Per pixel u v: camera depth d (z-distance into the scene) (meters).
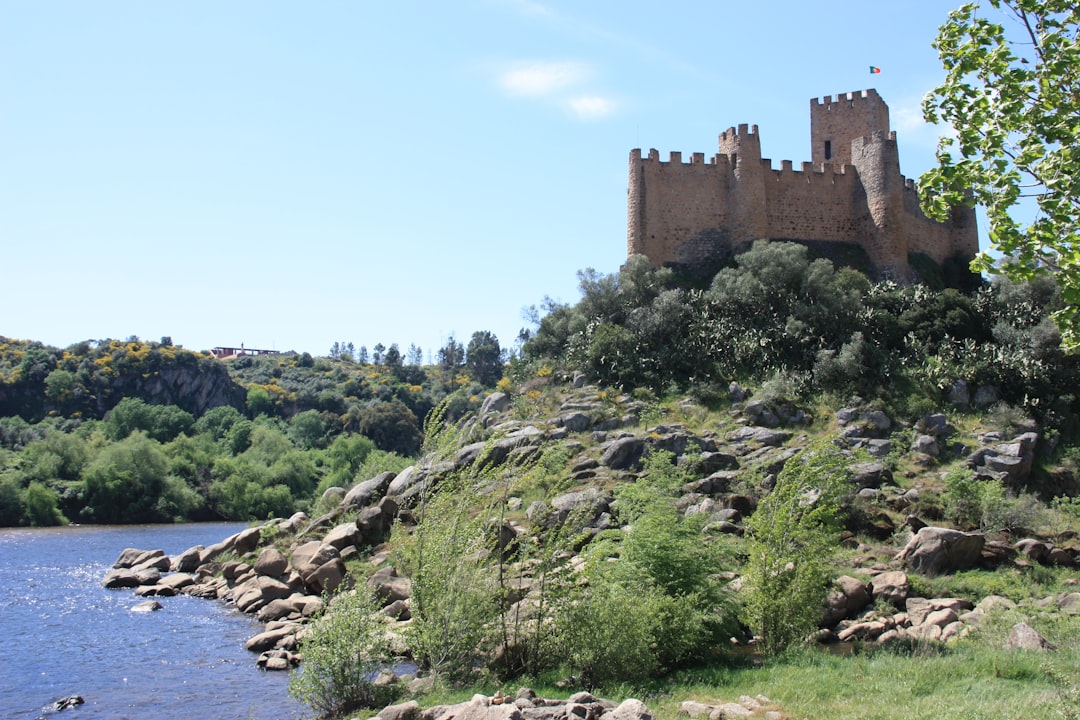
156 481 79.19
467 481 21.41
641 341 49.09
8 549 53.28
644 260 55.38
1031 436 37.84
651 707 15.61
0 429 94.00
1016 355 42.72
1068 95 12.56
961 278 60.12
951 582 25.72
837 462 22.62
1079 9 12.57
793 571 21.11
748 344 46.59
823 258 53.81
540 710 14.49
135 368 122.75
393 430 105.75
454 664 19.19
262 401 127.31
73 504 75.31
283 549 34.75
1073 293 12.11
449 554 20.02
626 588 20.19
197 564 38.09
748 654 20.98
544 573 19.81
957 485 31.78
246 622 28.52
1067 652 17.66
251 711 18.97
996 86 12.83
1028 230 12.27
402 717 15.58
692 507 29.69
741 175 57.62
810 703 14.91
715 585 21.45
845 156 63.25
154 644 25.58
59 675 22.33
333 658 18.41
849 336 46.22
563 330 54.69
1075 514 33.62
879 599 24.42
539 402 46.09
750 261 52.03
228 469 85.31
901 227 56.69
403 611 25.55
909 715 13.32
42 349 126.69
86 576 40.59
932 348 45.44
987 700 14.11
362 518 32.84
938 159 13.34
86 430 98.81
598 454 38.34
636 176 58.59
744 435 39.56
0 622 28.89
